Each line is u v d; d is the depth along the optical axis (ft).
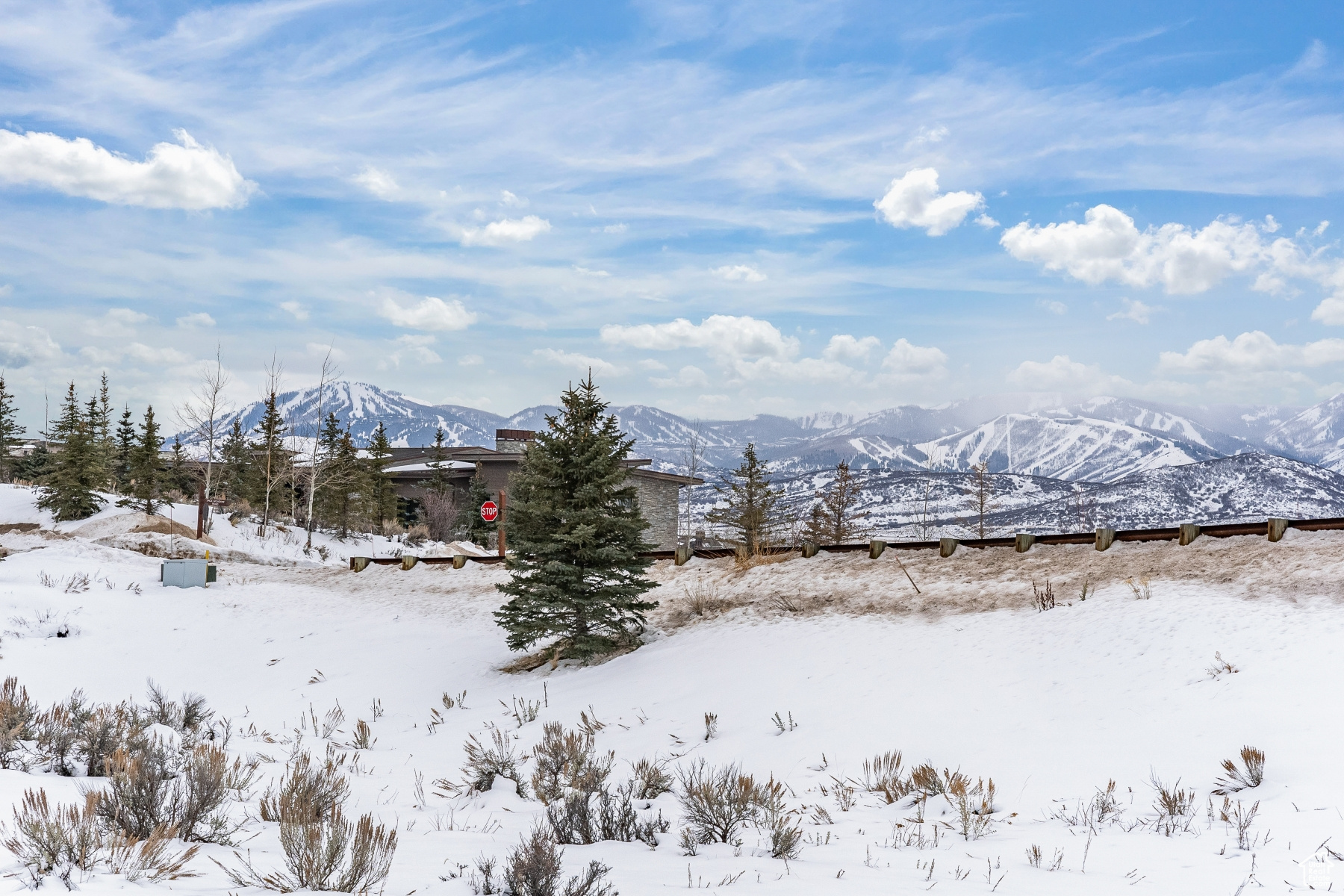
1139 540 60.03
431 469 194.29
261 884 15.34
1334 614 40.63
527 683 62.03
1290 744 29.09
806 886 18.44
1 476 200.13
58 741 28.30
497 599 92.43
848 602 62.59
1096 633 45.21
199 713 49.78
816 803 31.04
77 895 12.91
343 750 46.29
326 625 89.25
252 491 177.37
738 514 128.16
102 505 150.20
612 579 65.92
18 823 15.26
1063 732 34.91
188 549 128.57
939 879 19.52
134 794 19.15
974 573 62.75
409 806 29.71
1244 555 52.39
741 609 67.00
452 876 17.69
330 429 171.32
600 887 17.75
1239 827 22.79
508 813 29.32
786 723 42.22
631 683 55.47
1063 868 20.65
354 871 16.16
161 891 13.99
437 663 71.46
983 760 33.63
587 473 65.57
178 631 86.69
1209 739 31.22
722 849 23.61
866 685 45.42
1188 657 39.32
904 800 30.37
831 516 154.61
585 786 31.89
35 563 108.17
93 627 84.28
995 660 45.14
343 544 159.33
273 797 25.45
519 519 66.95
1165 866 20.31
